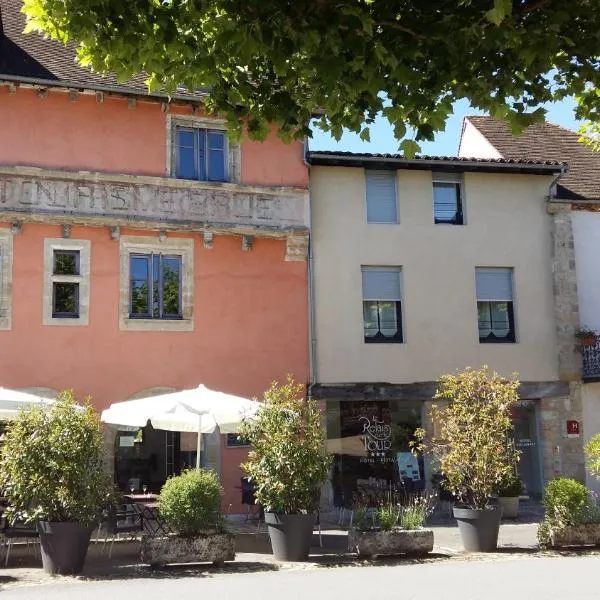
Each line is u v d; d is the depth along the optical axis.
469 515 12.70
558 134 24.31
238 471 17.55
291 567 11.19
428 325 19.39
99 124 17.27
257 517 15.94
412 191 19.84
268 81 7.75
